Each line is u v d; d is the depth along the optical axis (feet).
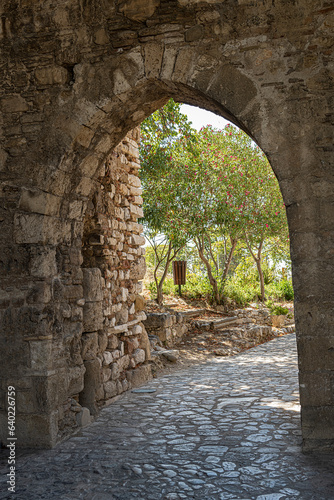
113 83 14.17
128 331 21.59
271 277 58.44
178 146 36.29
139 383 21.99
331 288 12.59
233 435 14.16
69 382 15.46
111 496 10.45
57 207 15.03
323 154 12.79
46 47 14.66
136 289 23.04
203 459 12.35
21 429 14.08
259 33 13.24
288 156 12.96
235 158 43.19
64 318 15.46
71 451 13.46
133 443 13.89
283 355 29.22
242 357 29.30
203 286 43.14
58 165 14.49
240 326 37.01
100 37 14.24
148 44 13.93
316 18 12.92
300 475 11.13
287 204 12.95
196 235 38.83
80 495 10.56
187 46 13.67
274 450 12.78
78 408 15.58
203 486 10.76
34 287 14.34
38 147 14.67
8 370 14.33
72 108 14.51
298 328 12.71
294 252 12.83
